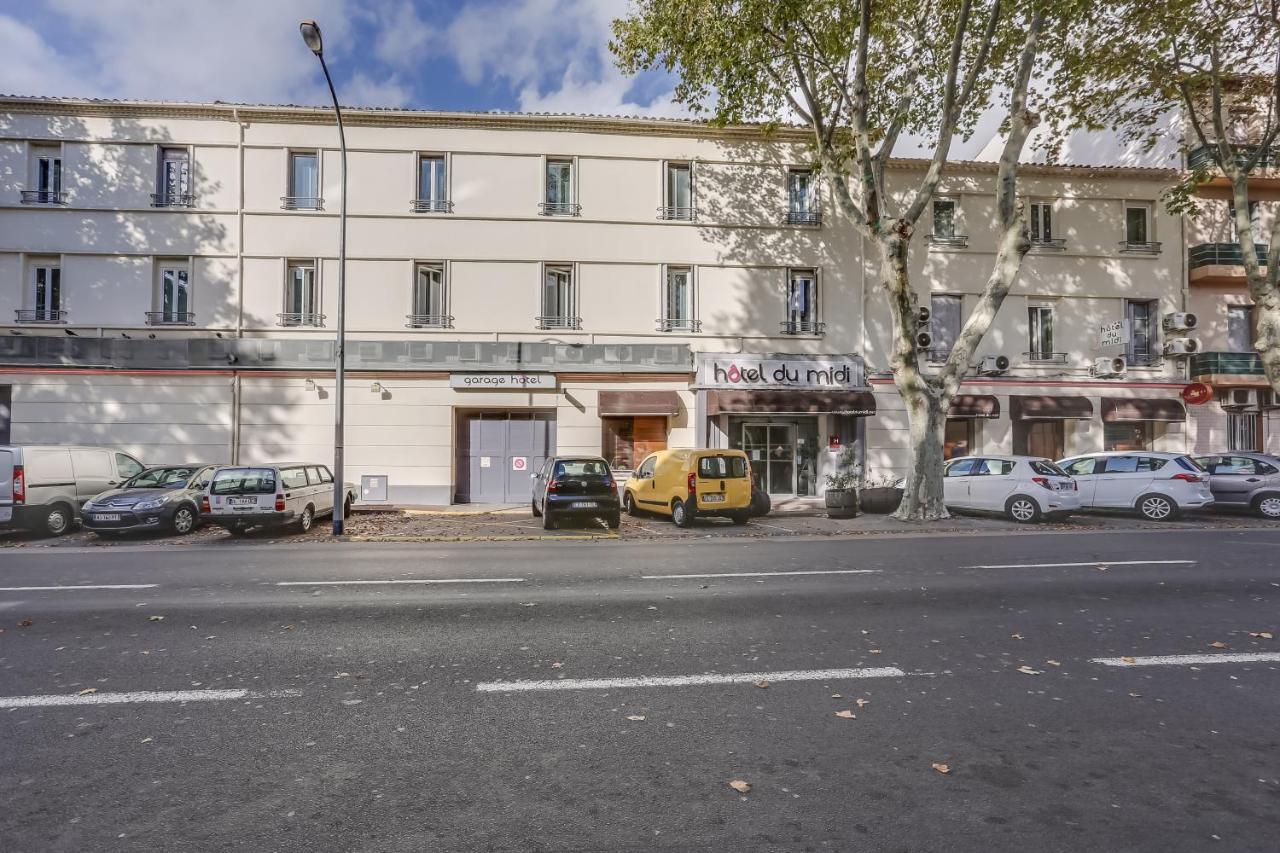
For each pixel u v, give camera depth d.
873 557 9.09
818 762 3.19
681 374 17.41
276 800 2.86
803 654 4.80
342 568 8.32
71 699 3.96
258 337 16.61
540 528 12.70
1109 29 14.50
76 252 16.27
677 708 3.84
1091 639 5.17
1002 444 18.16
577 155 17.59
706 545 10.46
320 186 16.94
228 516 11.32
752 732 3.52
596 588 7.06
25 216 16.23
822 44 13.69
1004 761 3.20
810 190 18.33
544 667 4.54
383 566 8.48
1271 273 14.75
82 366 15.76
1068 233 18.89
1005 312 18.62
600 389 17.25
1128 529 12.07
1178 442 18.64
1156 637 5.22
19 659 4.70
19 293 16.22
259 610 6.10
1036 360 18.52
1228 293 19.33
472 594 6.77
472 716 3.73
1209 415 18.70
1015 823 2.67
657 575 7.80
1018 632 5.36
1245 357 18.17
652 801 2.85
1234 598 6.54
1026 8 12.64
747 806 2.81
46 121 16.36
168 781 3.01
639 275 17.70
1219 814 2.74
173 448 16.00
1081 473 14.59
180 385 16.11
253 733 3.51
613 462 17.52
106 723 3.63
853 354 17.97
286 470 12.28
